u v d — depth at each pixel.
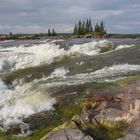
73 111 11.02
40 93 13.95
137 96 10.54
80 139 8.30
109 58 21.98
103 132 9.08
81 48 29.03
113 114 9.59
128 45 28.73
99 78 15.51
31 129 10.38
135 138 8.49
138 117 9.34
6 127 10.73
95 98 11.09
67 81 15.78
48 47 31.30
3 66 25.55
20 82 19.20
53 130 9.07
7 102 13.89
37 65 24.05
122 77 15.14
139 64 19.02
